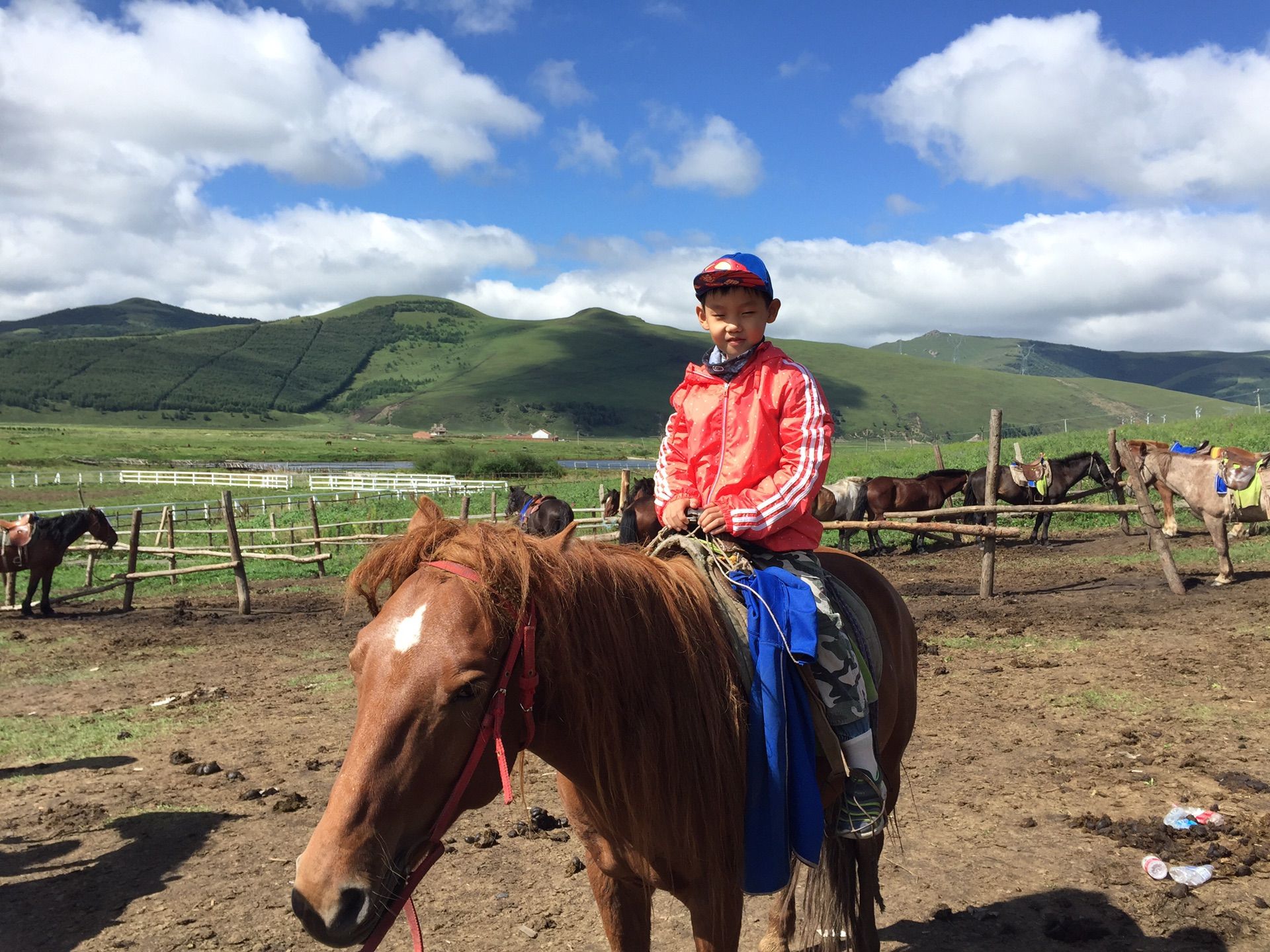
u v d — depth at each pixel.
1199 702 6.21
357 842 1.53
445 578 1.77
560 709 1.91
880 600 2.88
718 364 2.45
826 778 2.32
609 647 1.92
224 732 6.67
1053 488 17.00
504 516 14.84
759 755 2.04
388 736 1.60
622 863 2.13
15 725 7.16
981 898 3.65
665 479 2.55
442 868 4.18
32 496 39.81
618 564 2.09
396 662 1.66
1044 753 5.35
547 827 4.66
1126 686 6.71
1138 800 4.55
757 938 3.45
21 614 13.03
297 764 5.82
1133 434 29.17
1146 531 16.34
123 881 4.16
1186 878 3.67
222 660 9.55
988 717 6.14
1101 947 3.24
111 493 41.69
